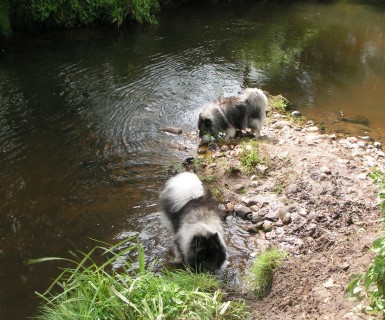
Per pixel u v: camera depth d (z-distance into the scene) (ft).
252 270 7.63
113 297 5.97
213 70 18.29
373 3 29.40
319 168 10.37
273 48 21.08
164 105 15.16
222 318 6.26
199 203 8.33
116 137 12.99
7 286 7.70
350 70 18.66
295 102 15.67
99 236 8.93
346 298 6.13
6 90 15.69
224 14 26.48
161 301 5.89
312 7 28.58
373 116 14.67
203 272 7.66
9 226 9.20
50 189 10.47
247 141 12.67
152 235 8.93
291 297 6.75
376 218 8.60
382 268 5.15
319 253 7.89
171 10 26.66
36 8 20.97
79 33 22.04
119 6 23.12
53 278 7.88
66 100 15.20
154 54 19.83
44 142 12.55
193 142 12.86
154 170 11.32
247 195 9.99
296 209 9.27
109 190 10.44
